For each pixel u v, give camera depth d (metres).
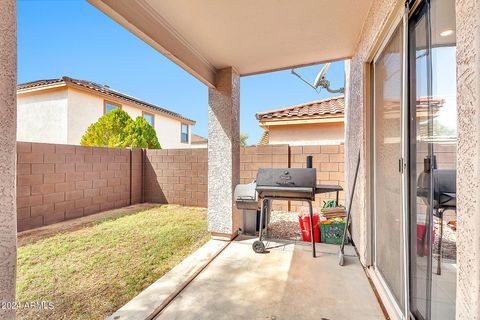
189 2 2.35
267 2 2.36
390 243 2.19
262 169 3.41
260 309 2.16
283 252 3.48
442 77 1.39
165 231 4.50
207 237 4.18
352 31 2.93
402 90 1.84
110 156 6.39
